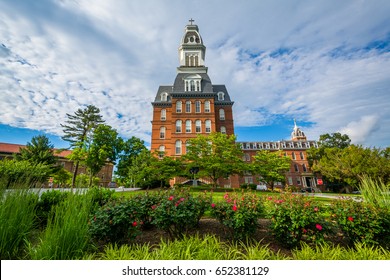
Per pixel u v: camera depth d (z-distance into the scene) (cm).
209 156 2327
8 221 381
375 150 2445
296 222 449
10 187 452
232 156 2230
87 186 560
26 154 2850
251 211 494
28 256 384
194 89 3531
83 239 379
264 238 525
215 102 3634
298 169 4862
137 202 539
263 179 3050
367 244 441
